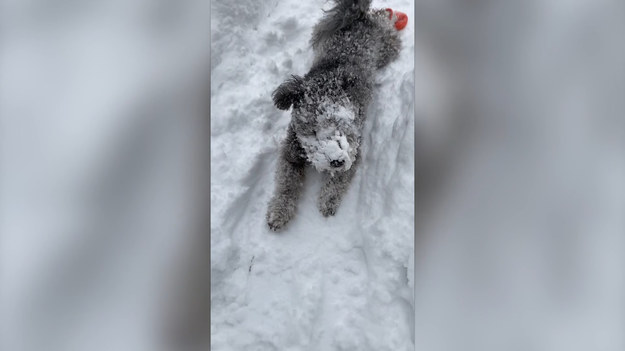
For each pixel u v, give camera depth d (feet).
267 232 3.66
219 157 3.72
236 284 3.55
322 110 3.34
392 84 3.95
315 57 3.98
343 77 3.58
